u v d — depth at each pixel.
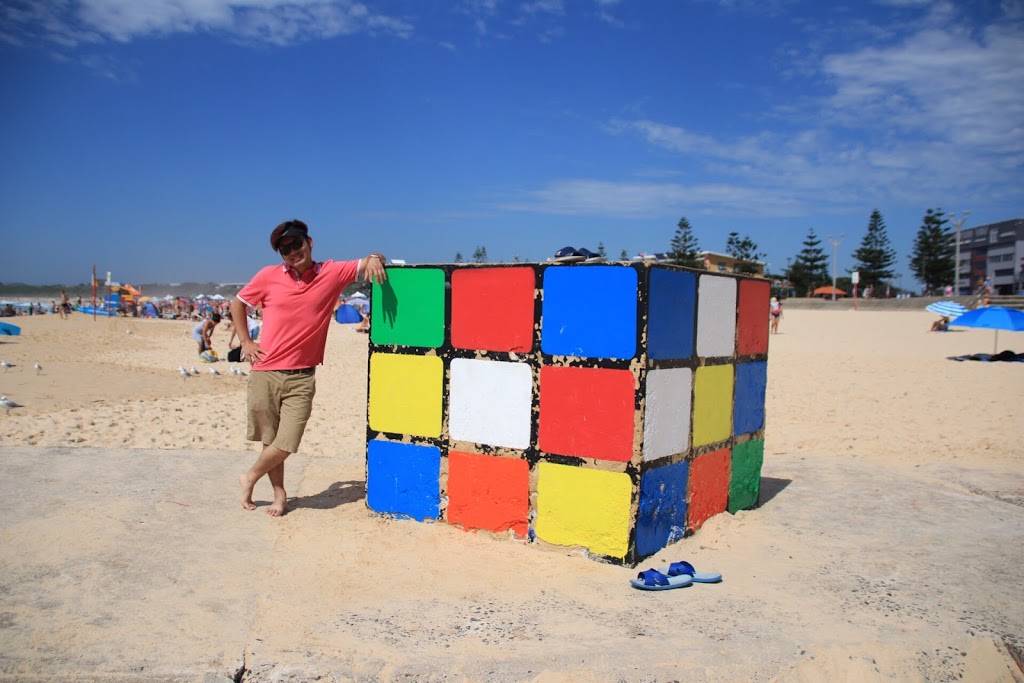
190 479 5.36
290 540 4.16
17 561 3.64
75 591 3.34
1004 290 96.25
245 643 2.93
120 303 58.81
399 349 4.53
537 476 4.11
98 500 4.67
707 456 4.55
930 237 81.69
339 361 19.28
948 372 15.76
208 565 3.73
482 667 2.79
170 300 65.06
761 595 3.59
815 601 3.53
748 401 5.03
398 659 2.84
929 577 3.87
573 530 4.02
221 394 11.70
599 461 3.93
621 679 2.74
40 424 7.96
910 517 4.99
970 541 4.48
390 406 4.58
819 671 2.85
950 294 50.06
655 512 4.04
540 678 2.73
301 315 4.46
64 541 3.92
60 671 2.64
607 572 3.83
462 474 4.36
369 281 4.66
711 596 3.56
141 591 3.38
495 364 4.21
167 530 4.21
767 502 5.36
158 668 2.69
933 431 8.85
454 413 4.36
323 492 5.25
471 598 3.46
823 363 17.94
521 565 3.89
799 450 7.75
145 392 11.34
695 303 4.29
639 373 3.80
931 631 3.21
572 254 4.17
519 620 3.23
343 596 3.44
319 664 2.79
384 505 4.63
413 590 3.54
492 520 4.27
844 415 10.27
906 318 40.47
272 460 4.54
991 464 6.82
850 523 4.84
